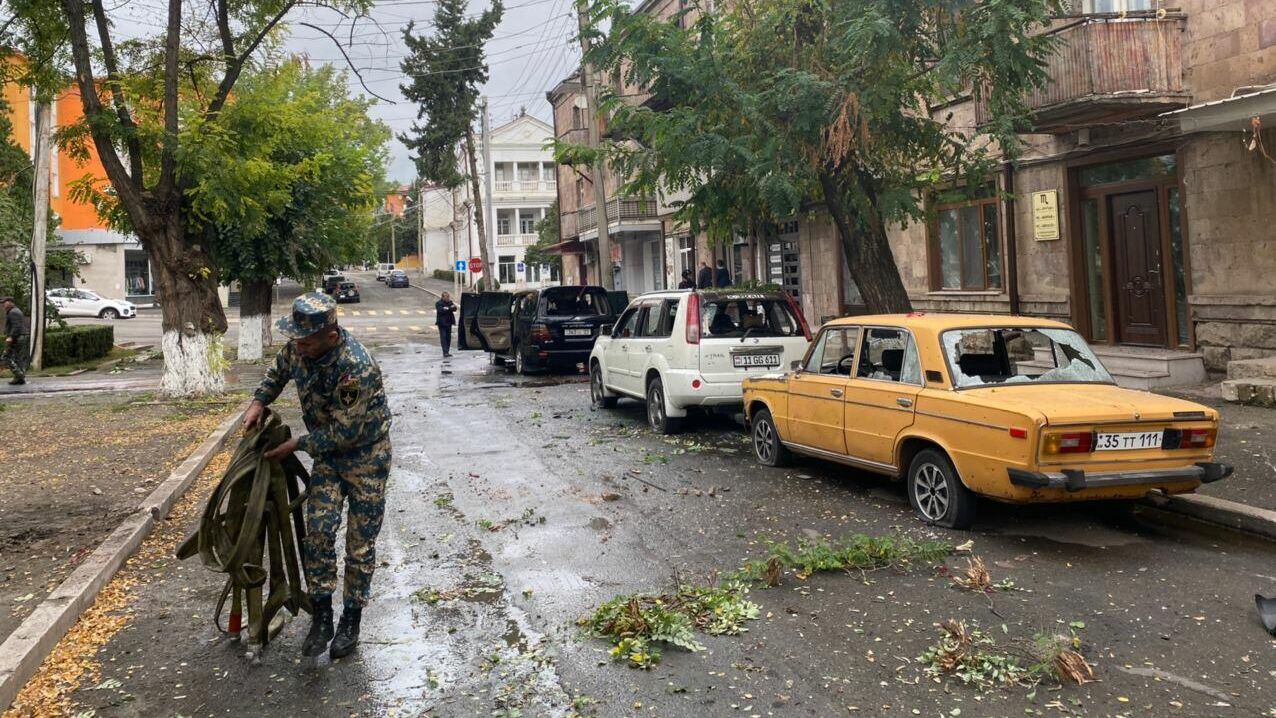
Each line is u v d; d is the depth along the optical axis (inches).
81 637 201.5
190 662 188.1
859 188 440.5
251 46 607.8
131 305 1924.2
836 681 169.6
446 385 710.5
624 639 189.5
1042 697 161.5
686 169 445.4
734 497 314.3
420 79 1847.9
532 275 2957.7
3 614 207.8
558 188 1808.6
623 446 418.6
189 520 304.0
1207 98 468.8
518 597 222.2
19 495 330.0
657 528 279.3
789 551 245.6
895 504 298.7
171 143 573.6
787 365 432.1
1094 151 546.0
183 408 566.9
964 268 674.2
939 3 385.7
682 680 172.6
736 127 434.0
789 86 402.0
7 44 593.0
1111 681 166.9
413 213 4640.8
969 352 277.4
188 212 619.2
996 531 265.1
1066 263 576.1
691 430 458.9
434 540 273.4
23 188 1198.9
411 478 362.0
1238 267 468.4
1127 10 494.6
